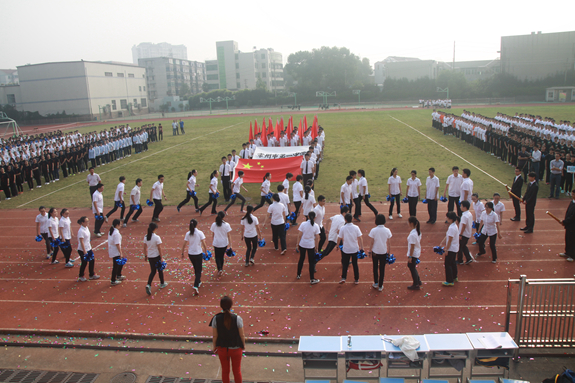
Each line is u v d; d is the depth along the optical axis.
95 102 78.88
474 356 6.10
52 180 23.55
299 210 14.52
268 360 7.03
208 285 9.93
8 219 16.34
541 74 85.44
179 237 13.51
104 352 7.42
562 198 16.02
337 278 10.07
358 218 14.54
